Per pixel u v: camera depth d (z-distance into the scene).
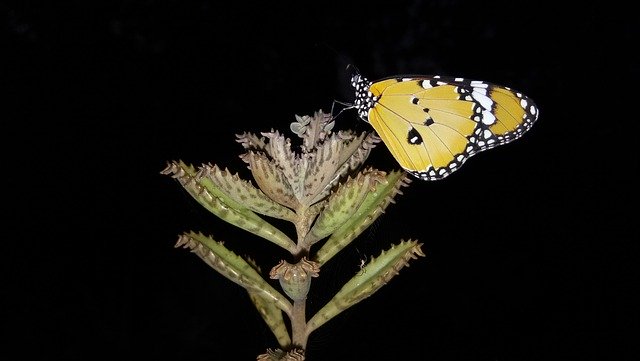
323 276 0.27
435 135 0.25
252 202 0.22
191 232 0.22
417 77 0.25
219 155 0.40
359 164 0.22
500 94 0.24
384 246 0.28
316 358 0.27
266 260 0.32
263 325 0.32
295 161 0.22
